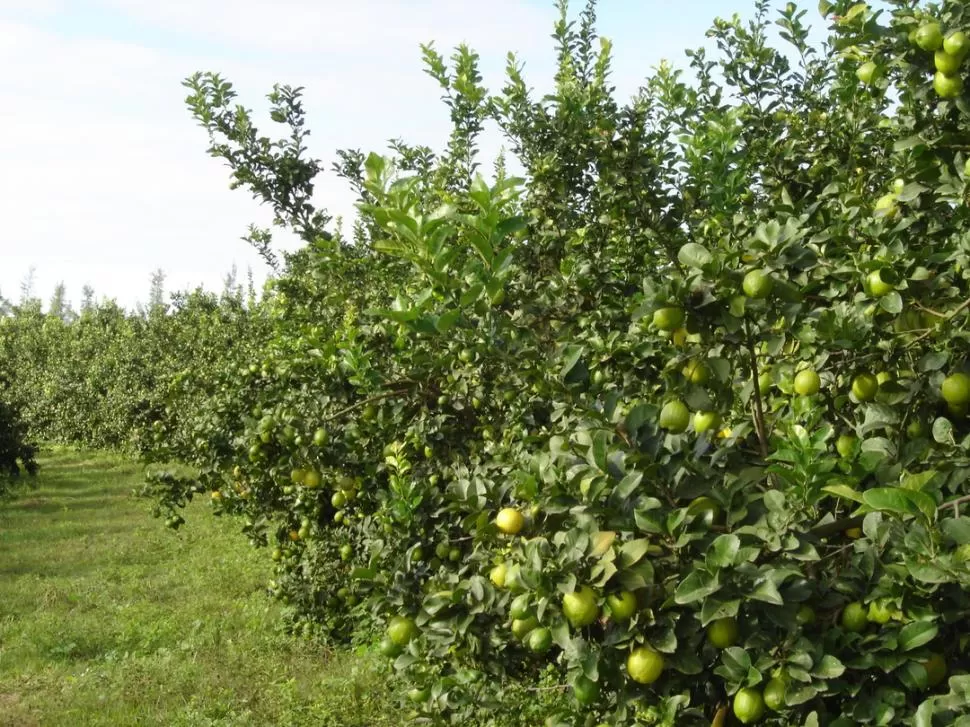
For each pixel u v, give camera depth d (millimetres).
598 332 4609
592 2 6617
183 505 7875
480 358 4535
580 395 3303
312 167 6430
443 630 3371
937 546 2082
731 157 5434
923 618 2371
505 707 3828
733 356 2902
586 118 5934
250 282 18406
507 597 3326
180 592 9953
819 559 2385
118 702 6656
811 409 2912
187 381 9992
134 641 8250
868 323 2848
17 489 18250
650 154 5441
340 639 7891
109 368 26156
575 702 2967
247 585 10094
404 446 5387
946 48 2691
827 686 2383
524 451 4148
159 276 80688
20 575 10844
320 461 5566
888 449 2764
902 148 3039
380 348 5922
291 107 6402
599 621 2475
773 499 2475
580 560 2320
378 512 5141
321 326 6410
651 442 2666
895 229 3117
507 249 2773
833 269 3166
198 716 6215
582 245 5793
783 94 5898
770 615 2316
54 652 7941
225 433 7238
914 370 2889
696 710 2588
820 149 5023
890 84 3473
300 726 6008
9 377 31734
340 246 6586
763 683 2404
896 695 2443
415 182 2732
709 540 2410
